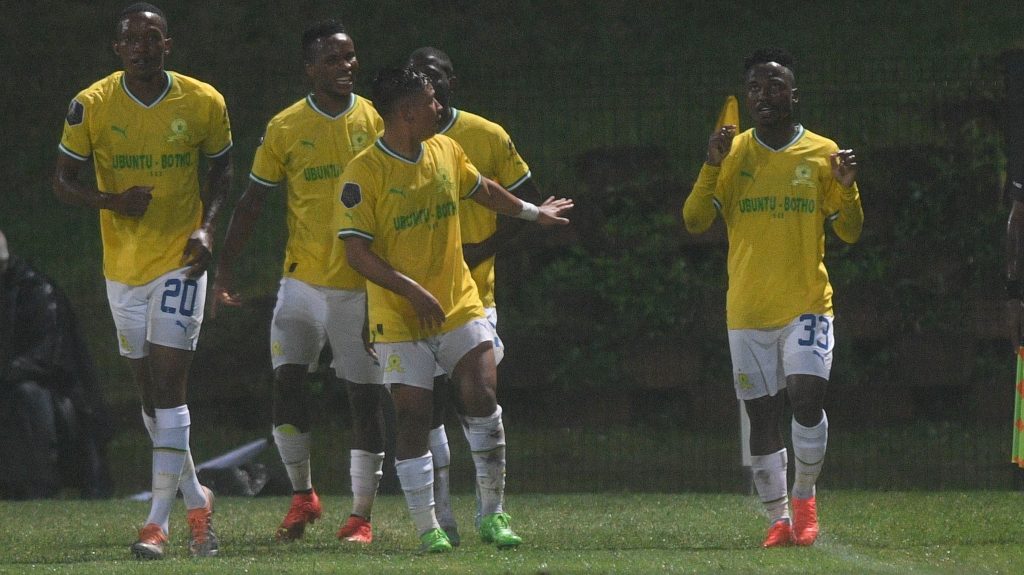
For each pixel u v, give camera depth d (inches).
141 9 955.3
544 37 2566.4
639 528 1101.7
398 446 913.5
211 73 2449.6
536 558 832.9
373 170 887.7
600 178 2139.5
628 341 1990.7
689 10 2632.9
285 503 1357.0
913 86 2075.5
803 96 2121.1
